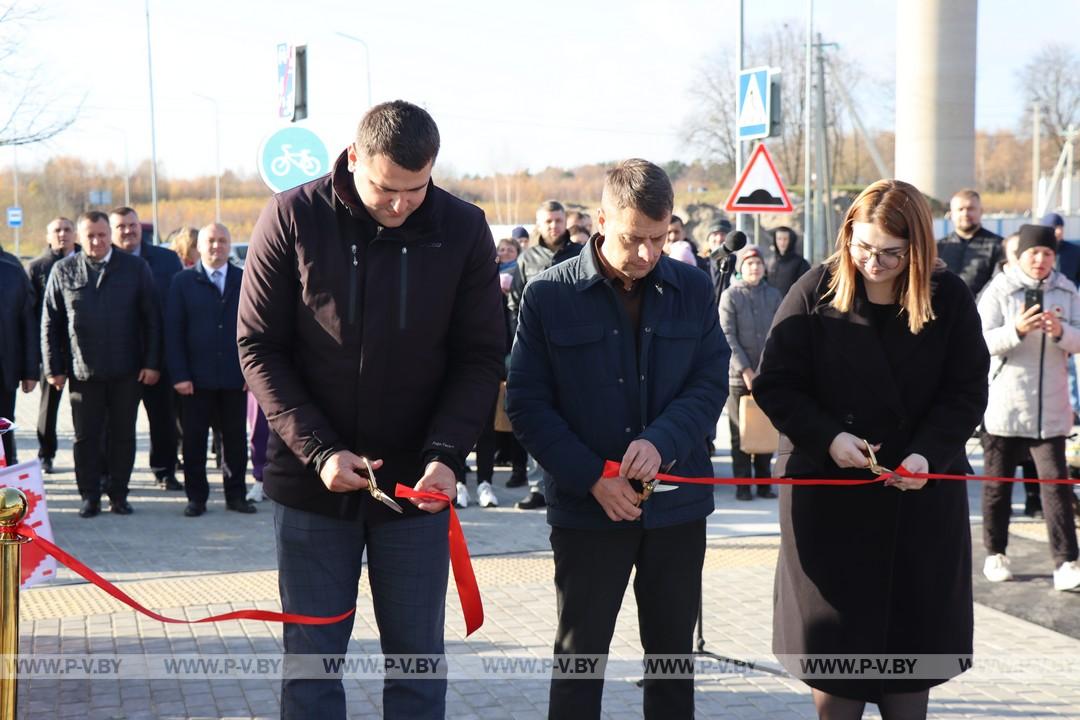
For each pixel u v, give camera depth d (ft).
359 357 10.12
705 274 11.60
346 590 10.52
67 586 19.60
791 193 126.41
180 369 25.25
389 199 9.55
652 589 11.12
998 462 19.84
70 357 25.55
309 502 10.30
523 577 20.17
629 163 10.57
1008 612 18.19
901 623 11.21
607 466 10.57
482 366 10.62
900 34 100.73
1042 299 18.94
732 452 27.81
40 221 228.22
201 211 227.61
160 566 21.17
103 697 14.20
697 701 14.14
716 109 162.61
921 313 10.68
